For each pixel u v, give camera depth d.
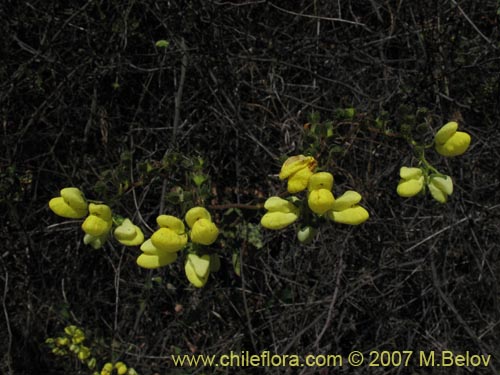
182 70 0.31
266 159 0.33
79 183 0.32
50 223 0.33
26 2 0.31
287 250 0.34
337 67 0.34
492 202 0.34
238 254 0.29
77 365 0.33
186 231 0.24
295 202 0.24
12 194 0.31
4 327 0.33
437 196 0.24
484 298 0.34
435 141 0.24
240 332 0.33
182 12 0.31
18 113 0.33
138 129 0.32
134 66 0.31
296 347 0.33
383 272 0.33
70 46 0.32
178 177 0.29
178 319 0.34
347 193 0.24
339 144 0.27
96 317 0.33
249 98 0.34
